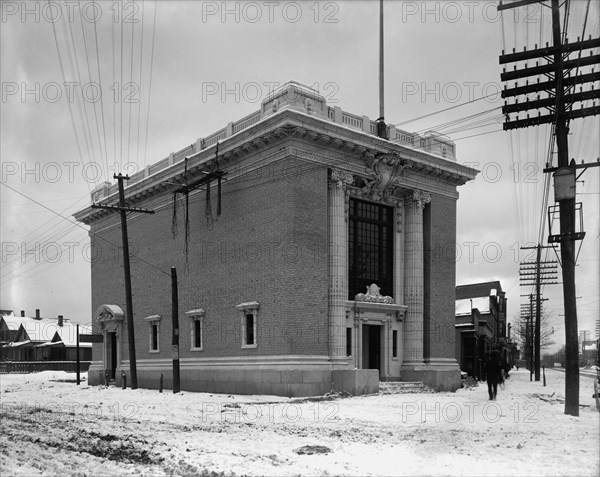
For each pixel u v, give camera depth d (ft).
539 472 29.63
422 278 100.12
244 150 89.30
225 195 94.89
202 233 99.91
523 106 59.52
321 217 85.15
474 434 43.45
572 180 57.67
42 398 84.84
